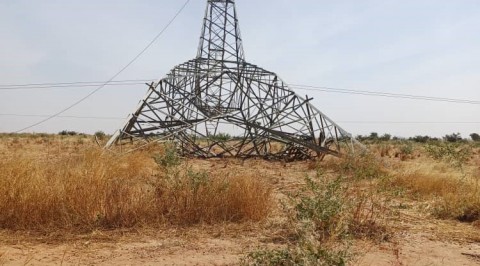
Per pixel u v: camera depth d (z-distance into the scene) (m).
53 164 12.74
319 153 30.16
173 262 6.94
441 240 8.88
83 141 43.53
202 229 8.92
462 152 25.38
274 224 9.27
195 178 10.38
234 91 35.81
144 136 30.72
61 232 8.32
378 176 13.62
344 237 7.50
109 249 7.54
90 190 9.37
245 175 12.87
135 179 13.00
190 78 35.22
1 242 7.66
